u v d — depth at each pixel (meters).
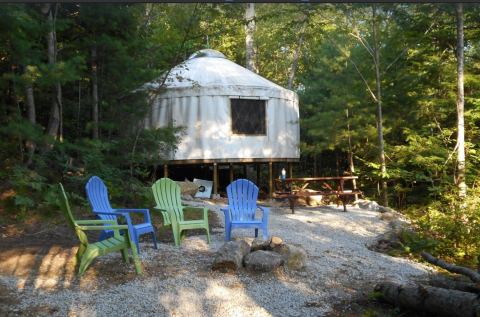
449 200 7.59
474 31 10.05
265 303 3.35
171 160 10.07
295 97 11.52
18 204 5.65
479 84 10.39
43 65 6.16
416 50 11.31
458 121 8.37
